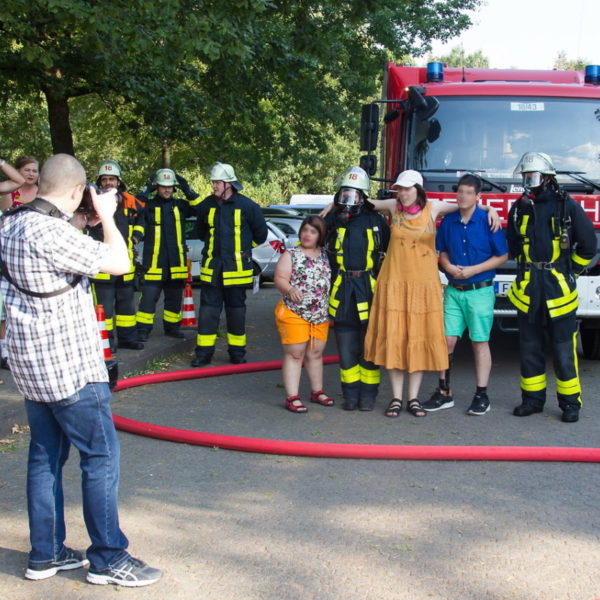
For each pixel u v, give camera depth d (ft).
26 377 12.07
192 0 30.30
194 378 27.20
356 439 20.34
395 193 28.50
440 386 23.34
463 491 16.46
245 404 23.84
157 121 61.62
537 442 20.12
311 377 23.80
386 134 32.04
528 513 15.29
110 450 12.44
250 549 13.69
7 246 11.86
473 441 20.18
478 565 13.04
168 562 13.20
